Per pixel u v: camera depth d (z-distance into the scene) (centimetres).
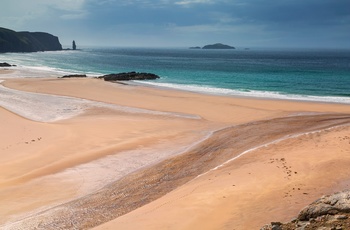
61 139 2973
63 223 1590
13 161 2444
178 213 1414
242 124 3494
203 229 1261
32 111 4238
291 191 1513
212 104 4541
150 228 1304
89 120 3728
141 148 2759
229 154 2486
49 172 2267
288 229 1088
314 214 1123
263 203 1414
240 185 1673
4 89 5788
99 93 5497
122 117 3903
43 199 1881
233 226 1245
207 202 1495
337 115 3759
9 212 1728
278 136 2877
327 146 2269
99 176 2208
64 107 4475
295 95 5344
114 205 1769
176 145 2833
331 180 1617
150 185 2020
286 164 1945
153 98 5034
